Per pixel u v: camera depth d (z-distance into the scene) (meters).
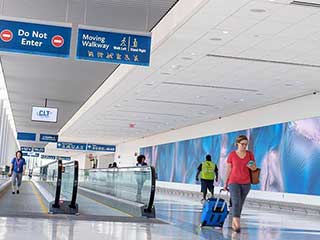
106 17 13.06
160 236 7.66
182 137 32.31
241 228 10.11
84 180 25.48
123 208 13.49
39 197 17.97
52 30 10.70
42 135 43.84
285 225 11.70
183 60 14.09
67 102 29.19
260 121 21.89
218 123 26.64
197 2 9.55
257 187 21.47
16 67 20.20
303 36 11.15
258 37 11.44
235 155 8.98
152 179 11.12
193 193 27.89
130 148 45.84
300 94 18.23
